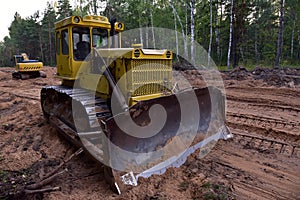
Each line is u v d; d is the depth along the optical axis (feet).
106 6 90.94
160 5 85.92
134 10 89.66
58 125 17.70
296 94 29.48
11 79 56.80
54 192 11.68
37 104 28.45
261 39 99.91
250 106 26.45
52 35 138.10
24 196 11.43
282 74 41.34
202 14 85.97
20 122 23.00
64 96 17.13
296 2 86.53
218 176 12.76
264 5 98.58
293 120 21.02
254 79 40.01
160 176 12.51
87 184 12.33
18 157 15.71
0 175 13.56
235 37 72.23
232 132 18.92
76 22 16.19
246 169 13.46
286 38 94.79
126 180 11.60
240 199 10.87
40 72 55.52
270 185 11.94
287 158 14.66
